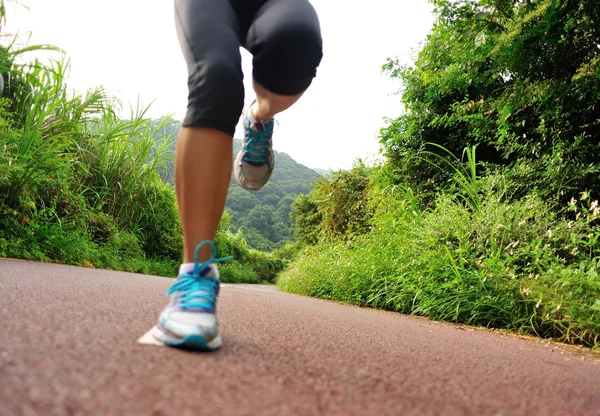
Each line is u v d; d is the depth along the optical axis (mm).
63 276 2752
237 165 1776
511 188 4984
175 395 718
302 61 1312
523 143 5664
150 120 7227
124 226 6980
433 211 4992
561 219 4023
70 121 5746
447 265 3811
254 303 2812
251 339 1349
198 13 1229
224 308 2213
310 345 1385
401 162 8320
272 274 24500
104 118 6680
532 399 1025
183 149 1183
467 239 3988
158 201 7809
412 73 8289
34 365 763
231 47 1216
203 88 1167
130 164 7043
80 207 5582
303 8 1333
